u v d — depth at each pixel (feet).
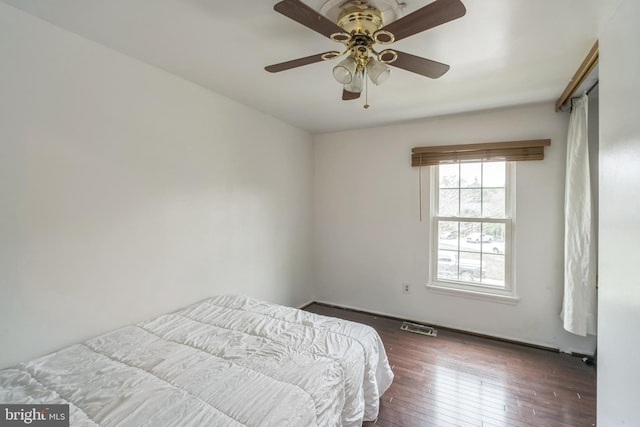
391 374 6.49
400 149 10.80
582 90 7.14
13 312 4.64
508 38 5.24
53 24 4.98
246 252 9.24
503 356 8.31
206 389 4.10
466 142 9.71
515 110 8.99
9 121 4.54
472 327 9.80
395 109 9.16
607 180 4.58
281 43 5.58
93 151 5.56
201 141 7.71
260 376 4.44
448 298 10.15
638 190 3.67
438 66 4.68
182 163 7.25
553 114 8.55
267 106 9.13
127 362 4.78
